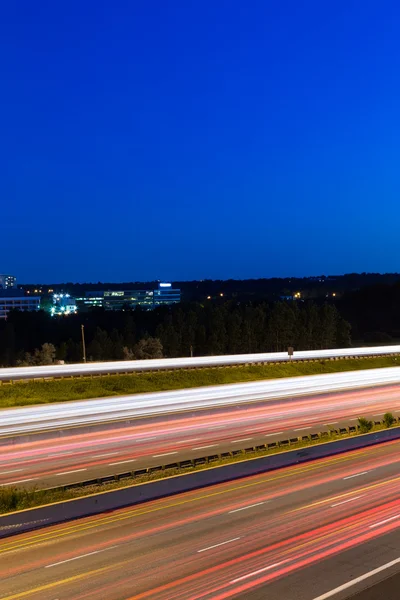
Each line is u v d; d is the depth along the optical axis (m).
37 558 21.89
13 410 52.56
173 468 36.50
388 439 43.59
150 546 22.81
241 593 18.58
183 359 86.31
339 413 57.75
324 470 34.69
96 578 19.92
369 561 20.94
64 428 48.75
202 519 26.02
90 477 35.53
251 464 34.31
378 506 27.34
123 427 49.69
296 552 21.86
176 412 55.56
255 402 61.75
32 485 33.91
